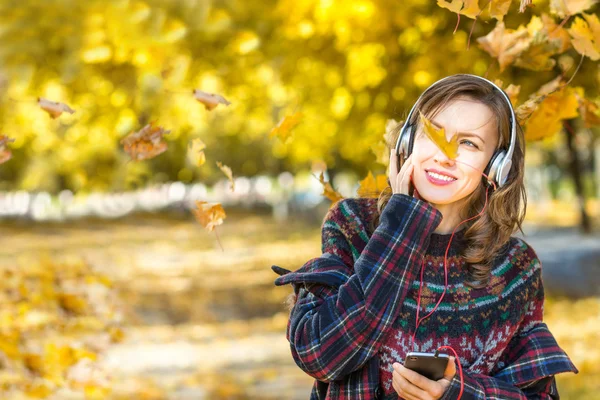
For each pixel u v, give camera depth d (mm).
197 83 7152
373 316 2018
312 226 43031
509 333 2168
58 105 2807
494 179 2145
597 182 52500
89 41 6324
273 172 50875
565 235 29531
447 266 2143
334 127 13047
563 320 12664
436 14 7754
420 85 8359
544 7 4133
